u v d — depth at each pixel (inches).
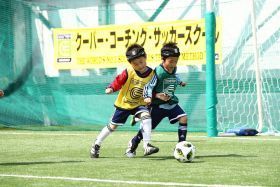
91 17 1432.1
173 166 547.8
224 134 1045.8
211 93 986.7
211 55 979.3
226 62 1240.2
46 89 1348.4
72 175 488.7
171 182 441.4
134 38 1232.2
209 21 971.3
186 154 577.6
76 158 637.3
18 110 1317.7
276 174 486.6
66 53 1294.3
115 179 461.4
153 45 1209.4
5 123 1306.6
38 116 1325.0
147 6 1385.3
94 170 522.0
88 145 825.5
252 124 1202.0
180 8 1341.0
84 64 1279.5
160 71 622.5
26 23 1386.6
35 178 468.8
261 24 1210.0
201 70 1229.7
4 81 1322.6
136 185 426.6
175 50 622.2
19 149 762.2
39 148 777.6
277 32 1194.6
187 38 1170.0
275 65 1192.8
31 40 1384.1
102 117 1305.4
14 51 1355.8
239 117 1217.4
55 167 547.8
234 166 545.3
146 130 610.2
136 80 618.2
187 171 508.7
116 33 1250.0
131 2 1400.1
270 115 1187.3
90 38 1274.6
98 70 1341.0
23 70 1353.3
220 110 1238.3
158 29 1203.2
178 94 1252.5
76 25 1443.2
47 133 1114.1
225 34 1248.8
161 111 637.9
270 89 1191.6
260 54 1206.9
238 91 1221.1
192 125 1234.6
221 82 1237.1
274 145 798.5
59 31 1299.2
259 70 1107.9
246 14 1228.5
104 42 1262.3
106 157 647.1
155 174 490.3
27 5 1393.9
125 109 627.2
